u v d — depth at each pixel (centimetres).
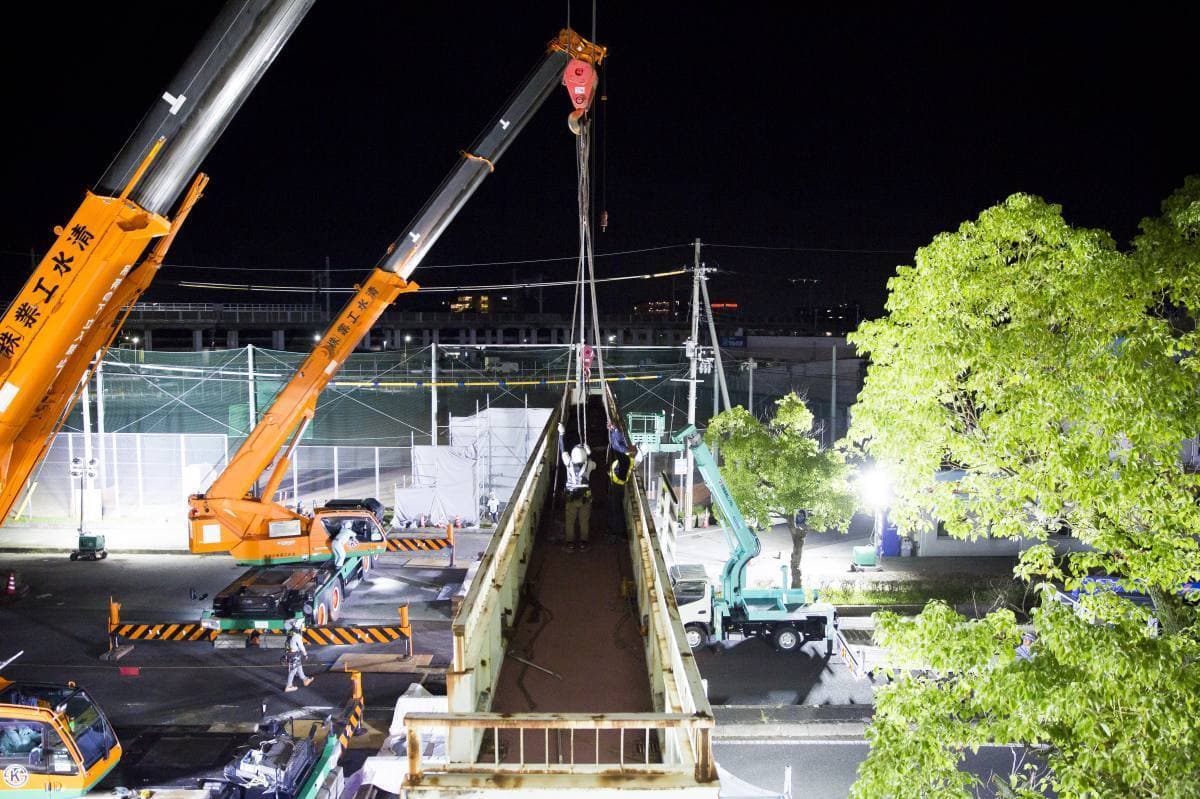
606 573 1038
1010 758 1592
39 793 1249
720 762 1584
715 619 2061
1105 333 901
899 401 1096
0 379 1231
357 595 2500
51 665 1980
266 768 1233
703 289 2950
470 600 621
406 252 2005
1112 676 770
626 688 738
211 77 1156
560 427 1271
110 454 3728
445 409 5266
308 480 4031
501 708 704
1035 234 1054
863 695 1850
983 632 877
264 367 4650
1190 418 819
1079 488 884
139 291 1470
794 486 2253
